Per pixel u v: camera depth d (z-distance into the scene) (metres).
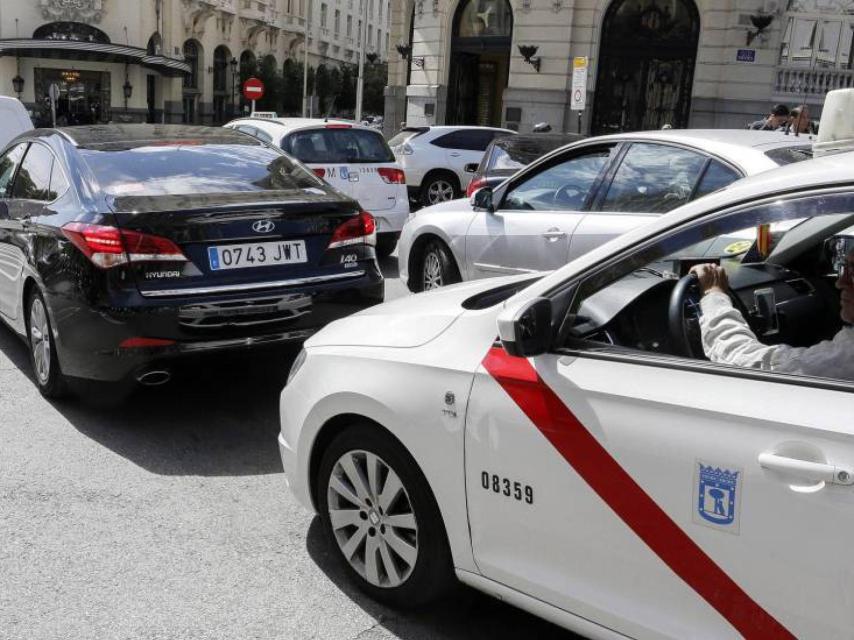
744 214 2.29
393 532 2.99
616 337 2.73
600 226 5.61
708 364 2.27
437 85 26.44
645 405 2.27
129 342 4.41
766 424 2.05
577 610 2.46
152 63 46.66
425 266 7.43
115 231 4.43
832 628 1.96
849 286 2.52
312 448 3.24
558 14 23.69
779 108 13.20
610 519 2.34
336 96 70.62
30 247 5.07
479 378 2.63
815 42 21.86
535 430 2.47
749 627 2.11
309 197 5.01
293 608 3.13
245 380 5.73
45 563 3.42
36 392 5.41
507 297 3.14
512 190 6.47
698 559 2.18
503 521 2.60
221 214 4.57
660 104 23.58
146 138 5.52
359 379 2.96
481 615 3.10
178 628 3.01
